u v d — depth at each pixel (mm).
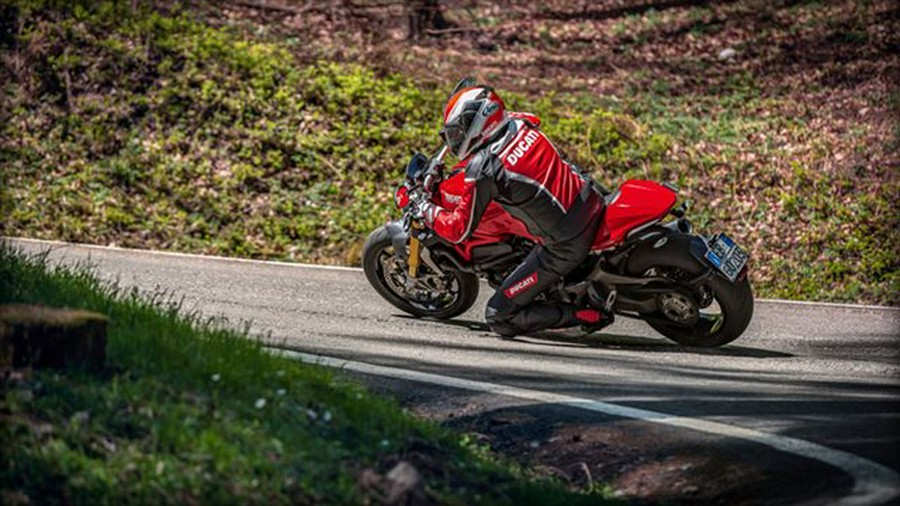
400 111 26469
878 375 12922
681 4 35281
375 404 9445
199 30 29141
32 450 7129
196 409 8023
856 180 23109
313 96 26625
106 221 22422
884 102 27125
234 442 7676
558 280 13945
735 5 34500
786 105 27891
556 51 32625
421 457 8414
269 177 24266
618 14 35250
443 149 14555
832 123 26391
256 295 16688
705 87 29672
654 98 29109
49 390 7871
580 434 9992
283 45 29641
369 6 33312
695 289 13664
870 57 29859
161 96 26062
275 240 22250
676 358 13570
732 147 25438
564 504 8258
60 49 27234
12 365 8078
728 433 9742
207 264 19016
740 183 23641
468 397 11148
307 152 24891
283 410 8531
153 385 8289
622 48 32719
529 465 9438
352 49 29859
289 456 7664
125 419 7715
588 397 11117
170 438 7527
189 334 10039
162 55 27500
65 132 25266
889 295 19094
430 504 7527
